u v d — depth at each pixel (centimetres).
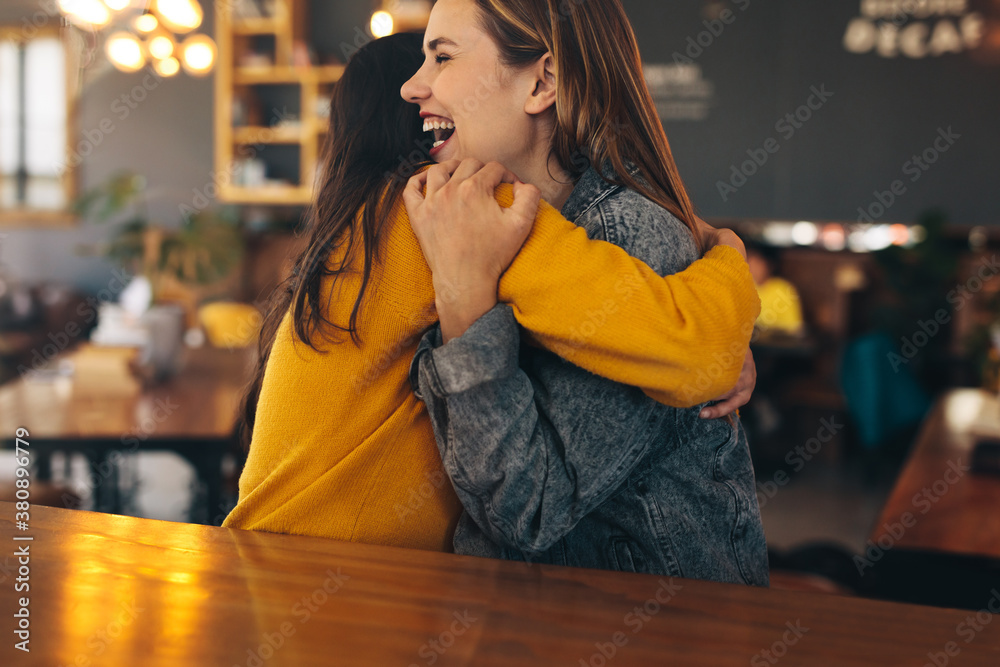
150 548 71
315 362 80
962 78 514
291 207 701
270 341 97
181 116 709
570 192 92
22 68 713
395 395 81
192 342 362
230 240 509
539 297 72
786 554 191
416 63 95
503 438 73
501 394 73
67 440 200
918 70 520
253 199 672
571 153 87
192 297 599
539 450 75
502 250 74
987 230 527
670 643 56
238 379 273
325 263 82
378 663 52
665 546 82
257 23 658
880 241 561
